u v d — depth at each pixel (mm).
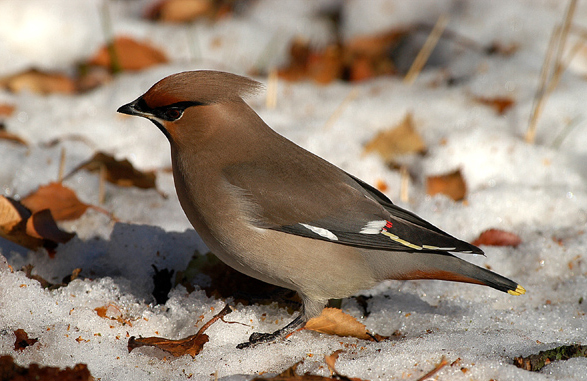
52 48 14250
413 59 14812
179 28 15156
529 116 11961
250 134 7438
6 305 6965
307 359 6801
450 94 12852
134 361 6598
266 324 7520
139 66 13977
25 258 8203
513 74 13094
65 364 6473
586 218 9609
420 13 15234
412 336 7340
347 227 7223
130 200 9547
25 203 8688
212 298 7652
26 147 10695
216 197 7172
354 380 6258
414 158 11195
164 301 7816
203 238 7453
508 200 9805
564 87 12555
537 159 10914
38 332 6789
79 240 8406
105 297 7500
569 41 13805
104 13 14562
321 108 12672
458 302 7934
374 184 10508
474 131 11398
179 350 6680
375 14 15359
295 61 14961
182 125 7312
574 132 11523
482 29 14523
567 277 8430
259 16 15734
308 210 7164
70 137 11125
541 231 9312
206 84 7316
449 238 7332
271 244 7133
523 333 7211
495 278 7328
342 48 15094
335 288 7336
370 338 7102
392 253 7355
